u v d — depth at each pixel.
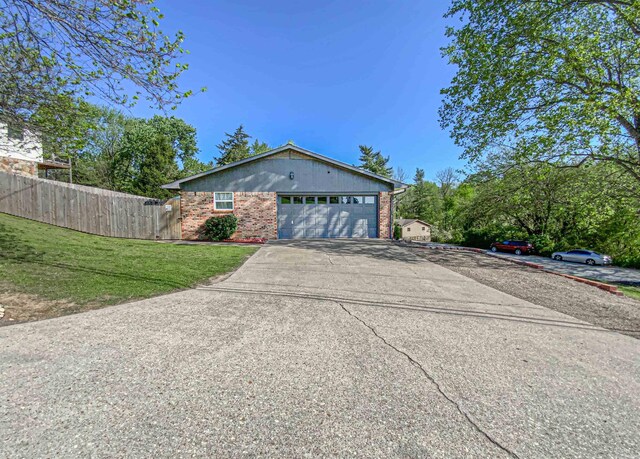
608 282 11.10
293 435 1.83
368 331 3.64
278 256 9.12
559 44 9.88
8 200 11.66
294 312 4.26
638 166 11.44
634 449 1.82
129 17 4.57
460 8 12.16
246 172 14.20
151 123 35.97
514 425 2.02
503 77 11.00
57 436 1.75
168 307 4.31
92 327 3.49
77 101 5.69
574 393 2.45
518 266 9.35
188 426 1.88
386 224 15.05
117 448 1.67
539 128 10.99
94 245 8.94
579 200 14.47
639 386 2.60
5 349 2.87
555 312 4.85
